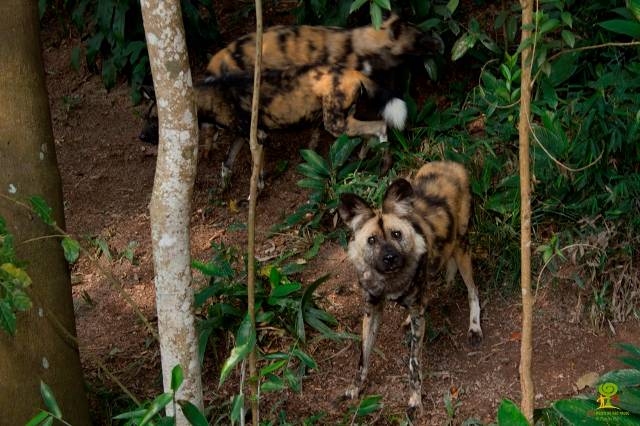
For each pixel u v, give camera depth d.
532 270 4.64
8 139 3.55
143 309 5.00
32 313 3.61
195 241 5.28
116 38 5.58
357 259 4.07
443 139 5.20
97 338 4.86
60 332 3.76
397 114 5.11
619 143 4.55
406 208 4.11
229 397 4.36
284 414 4.02
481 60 5.50
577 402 2.99
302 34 5.36
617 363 4.21
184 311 3.36
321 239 5.04
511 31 5.18
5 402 3.52
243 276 4.86
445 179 4.43
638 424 2.90
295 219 5.04
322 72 5.14
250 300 3.04
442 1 5.62
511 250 4.68
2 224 3.17
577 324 4.44
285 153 5.73
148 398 4.41
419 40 5.26
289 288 4.32
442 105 5.58
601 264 4.47
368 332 4.21
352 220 4.09
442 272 4.83
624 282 4.45
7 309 3.10
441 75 5.62
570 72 5.02
